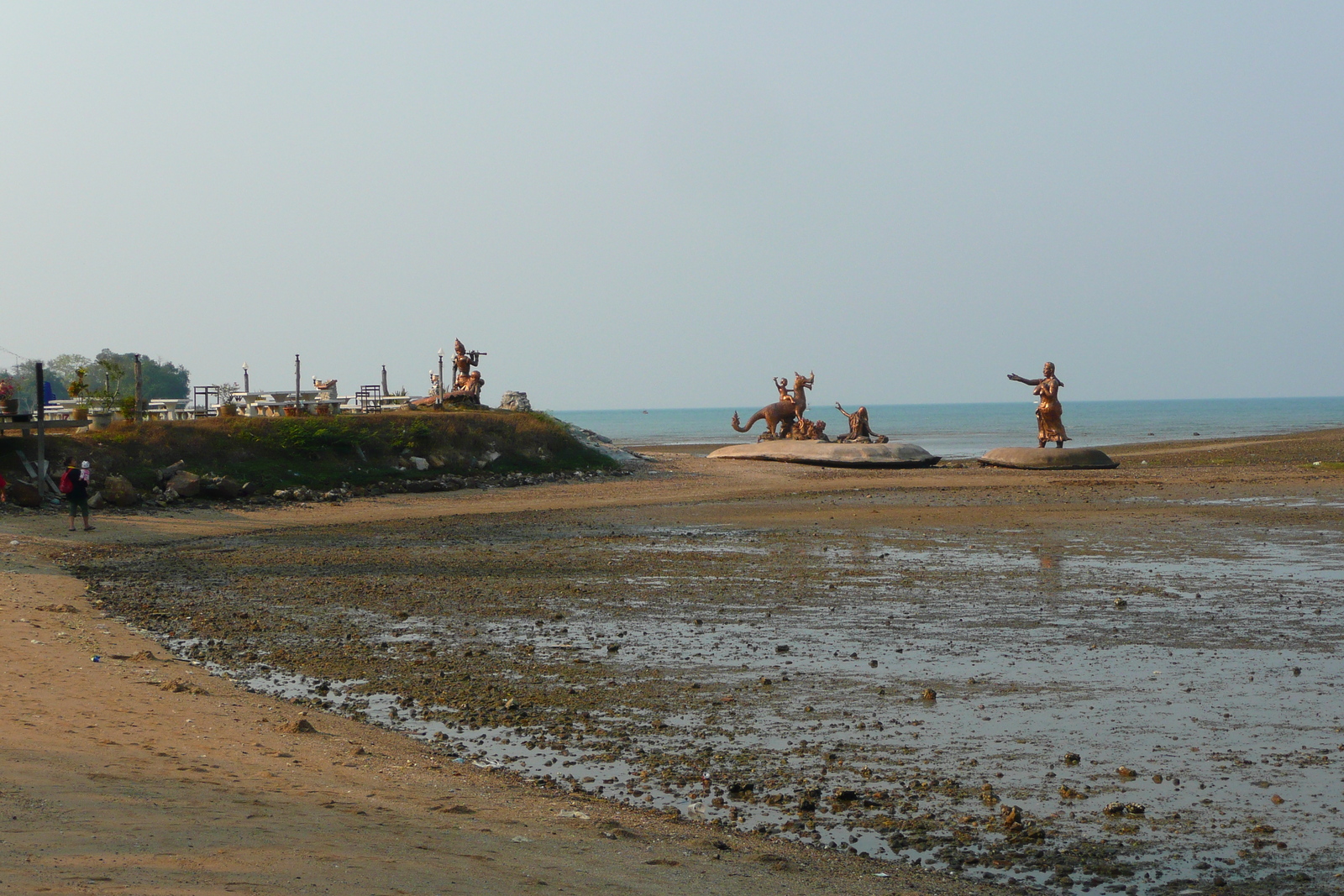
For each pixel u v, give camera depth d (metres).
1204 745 10.34
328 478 43.62
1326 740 10.45
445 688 12.87
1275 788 9.12
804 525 33.69
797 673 13.50
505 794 8.87
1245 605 18.42
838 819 8.49
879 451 59.69
